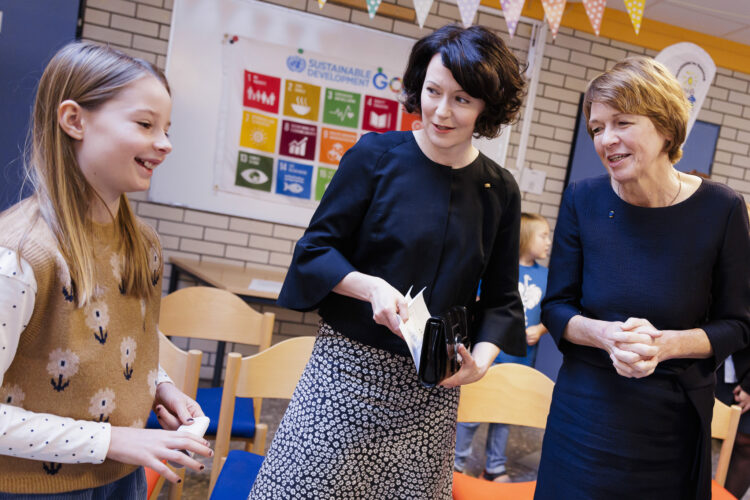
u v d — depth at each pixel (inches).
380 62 162.9
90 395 35.3
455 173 47.6
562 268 61.7
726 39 179.8
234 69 154.1
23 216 33.6
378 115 164.6
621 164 52.7
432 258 46.4
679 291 54.7
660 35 175.5
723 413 80.0
